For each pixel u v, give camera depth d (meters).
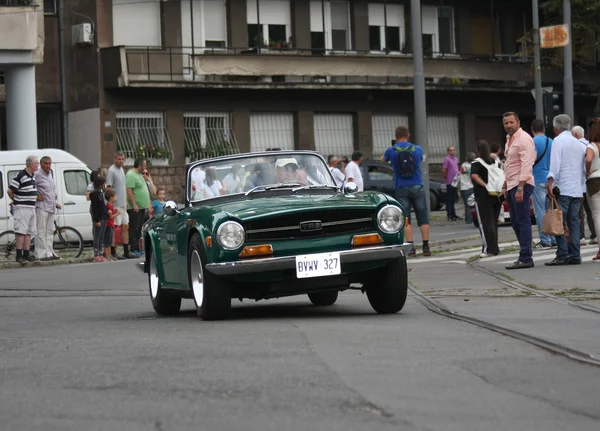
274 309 14.73
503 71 54.44
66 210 34.03
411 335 10.59
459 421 6.68
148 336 11.30
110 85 45.53
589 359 8.91
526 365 8.70
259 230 12.39
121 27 46.41
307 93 50.44
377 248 12.52
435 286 16.86
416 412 6.94
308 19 50.75
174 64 46.75
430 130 54.28
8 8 39.66
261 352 9.59
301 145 50.38
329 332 10.95
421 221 23.97
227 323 12.37
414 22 36.78
